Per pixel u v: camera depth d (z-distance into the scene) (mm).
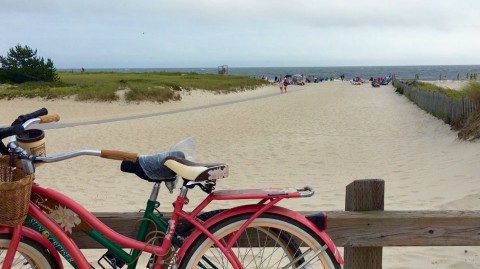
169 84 36312
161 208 6246
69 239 2279
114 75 63812
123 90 30766
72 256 2275
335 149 11773
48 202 2281
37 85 39656
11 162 2189
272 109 24328
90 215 2299
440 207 5766
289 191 2311
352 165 9742
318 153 11258
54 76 47656
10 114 24859
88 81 45000
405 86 35656
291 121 18344
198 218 2387
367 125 16688
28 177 2082
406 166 9281
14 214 2061
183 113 23078
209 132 15344
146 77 55375
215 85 42438
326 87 55500
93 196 7266
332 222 2740
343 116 20000
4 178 2207
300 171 9289
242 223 2297
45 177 8758
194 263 2283
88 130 16234
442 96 16484
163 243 2324
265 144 12750
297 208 6199
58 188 7840
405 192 6914
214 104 30062
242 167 9766
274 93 43625
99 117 22469
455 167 8305
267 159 10617
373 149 11625
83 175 8922
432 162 9375
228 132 15312
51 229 2252
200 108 26578
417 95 25000
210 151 11766
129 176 8852
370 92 41938
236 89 44156
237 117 20250
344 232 2754
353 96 35812
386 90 45812
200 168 2221
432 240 2771
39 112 2475
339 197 6812
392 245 2771
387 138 13445
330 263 2320
